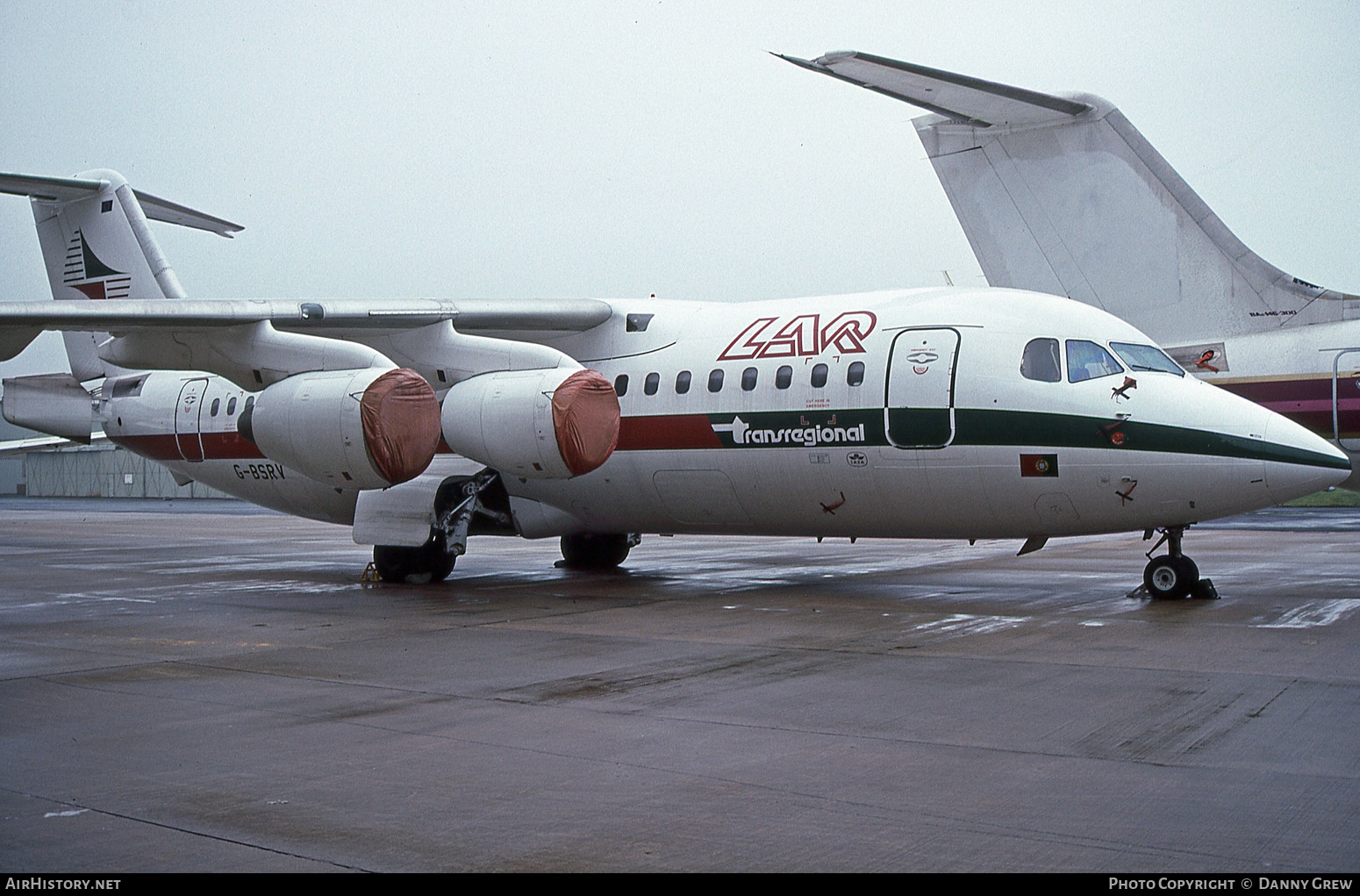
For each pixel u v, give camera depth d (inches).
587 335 605.3
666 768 243.6
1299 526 999.0
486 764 248.2
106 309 487.8
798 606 500.4
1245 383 624.7
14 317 472.7
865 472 512.1
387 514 598.2
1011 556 746.8
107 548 942.4
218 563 782.5
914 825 205.6
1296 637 390.9
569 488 600.7
